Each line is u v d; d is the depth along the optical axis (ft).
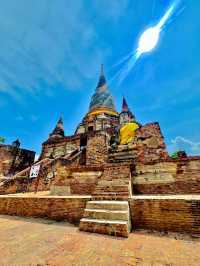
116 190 20.48
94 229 16.67
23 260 11.14
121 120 87.51
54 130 98.12
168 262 10.67
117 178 22.24
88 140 50.96
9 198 27.22
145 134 37.27
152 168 24.95
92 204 19.01
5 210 26.66
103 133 50.83
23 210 24.97
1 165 75.10
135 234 15.89
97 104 108.47
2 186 36.52
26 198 25.48
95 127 87.66
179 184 22.89
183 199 16.65
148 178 24.66
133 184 24.94
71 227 18.71
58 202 22.63
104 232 16.11
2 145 77.92
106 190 21.09
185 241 13.99
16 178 39.50
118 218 16.67
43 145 70.13
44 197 23.97
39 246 13.38
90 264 10.52
